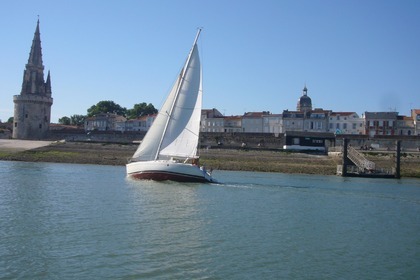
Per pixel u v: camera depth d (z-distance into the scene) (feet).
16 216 106.93
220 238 93.45
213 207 129.29
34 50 506.48
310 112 526.16
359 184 216.95
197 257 80.23
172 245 86.63
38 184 171.42
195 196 148.77
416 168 289.33
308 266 78.38
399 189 198.18
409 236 103.40
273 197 155.02
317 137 381.19
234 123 570.05
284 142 386.52
